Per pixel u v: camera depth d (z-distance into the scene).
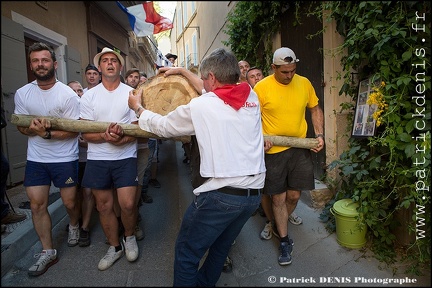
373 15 2.48
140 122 1.98
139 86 2.22
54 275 2.33
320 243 2.78
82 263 2.51
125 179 2.40
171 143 5.11
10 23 3.55
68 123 2.30
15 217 2.95
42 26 4.14
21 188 3.99
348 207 2.70
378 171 2.58
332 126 3.48
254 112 1.90
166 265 2.45
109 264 2.41
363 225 2.53
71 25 4.33
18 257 2.55
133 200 2.46
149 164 3.54
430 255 2.19
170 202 3.45
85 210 2.85
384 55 2.38
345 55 3.14
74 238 2.83
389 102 2.34
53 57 2.39
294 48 4.06
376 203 2.52
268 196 2.83
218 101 1.78
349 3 2.73
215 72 1.82
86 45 4.54
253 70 3.32
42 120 2.24
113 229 2.48
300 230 3.04
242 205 1.78
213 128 1.73
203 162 1.77
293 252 2.65
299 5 3.77
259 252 2.69
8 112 3.76
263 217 3.48
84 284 2.20
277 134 2.56
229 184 1.74
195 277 1.89
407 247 2.53
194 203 1.84
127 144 2.41
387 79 2.35
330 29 3.34
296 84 2.57
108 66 2.39
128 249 2.52
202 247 1.84
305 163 2.62
